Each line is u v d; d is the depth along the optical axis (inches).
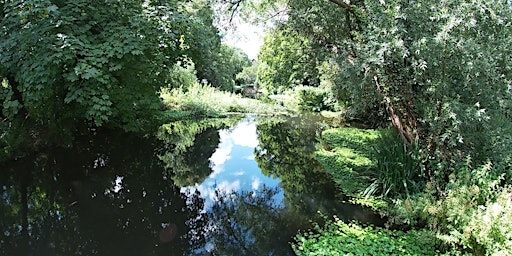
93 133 395.5
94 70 217.0
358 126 518.6
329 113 757.3
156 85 299.0
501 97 200.8
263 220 207.2
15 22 231.5
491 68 191.6
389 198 218.4
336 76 274.1
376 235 171.2
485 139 191.2
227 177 305.0
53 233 189.2
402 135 246.4
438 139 197.6
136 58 255.6
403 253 152.2
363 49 215.9
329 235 175.5
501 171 176.9
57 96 275.3
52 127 313.0
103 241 180.7
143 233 191.8
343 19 302.7
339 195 239.5
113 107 282.2
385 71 215.2
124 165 337.4
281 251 168.1
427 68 198.2
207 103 760.3
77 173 299.4
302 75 919.7
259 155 390.3
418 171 219.1
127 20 260.7
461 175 173.6
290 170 318.0
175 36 277.0
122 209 227.3
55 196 246.7
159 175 310.0
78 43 219.1
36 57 221.5
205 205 236.7
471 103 195.2
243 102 856.9
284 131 557.9
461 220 146.1
